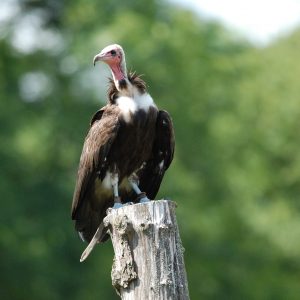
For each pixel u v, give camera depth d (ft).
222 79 96.84
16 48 101.45
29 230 86.28
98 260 87.20
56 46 98.48
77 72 93.50
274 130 98.12
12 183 88.33
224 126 95.96
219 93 96.22
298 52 108.68
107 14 96.32
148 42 91.66
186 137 93.81
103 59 44.32
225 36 99.71
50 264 85.87
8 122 90.79
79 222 45.19
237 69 98.63
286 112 98.12
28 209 87.81
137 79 44.47
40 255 85.76
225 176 95.25
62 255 86.89
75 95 94.02
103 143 43.70
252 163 97.35
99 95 92.68
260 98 97.81
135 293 35.91
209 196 94.89
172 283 35.78
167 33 94.53
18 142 90.07
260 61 100.63
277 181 99.71
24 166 89.71
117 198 44.24
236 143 96.94
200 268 91.71
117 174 44.39
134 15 93.56
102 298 86.79
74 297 86.94
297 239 96.27
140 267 35.94
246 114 97.45
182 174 91.35
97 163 43.91
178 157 93.15
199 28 97.96
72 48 93.86
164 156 44.98
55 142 92.12
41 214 88.02
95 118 44.93
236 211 94.84
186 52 94.48
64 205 88.99
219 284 92.22
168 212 36.17
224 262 93.35
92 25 95.14
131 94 44.19
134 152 44.29
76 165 91.66
